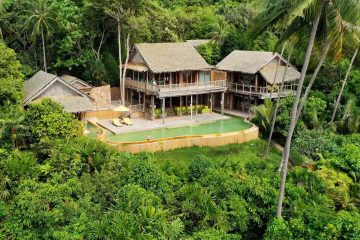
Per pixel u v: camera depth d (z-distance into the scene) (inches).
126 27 1590.8
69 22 1713.8
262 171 954.7
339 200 904.9
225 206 794.2
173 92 1558.8
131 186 767.1
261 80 1716.3
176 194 810.2
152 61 1576.0
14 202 779.4
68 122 1015.6
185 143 1272.1
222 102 1708.9
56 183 821.2
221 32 2105.1
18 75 1270.9
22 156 888.3
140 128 1454.2
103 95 1701.5
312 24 772.0
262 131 1476.4
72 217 734.5
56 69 1823.3
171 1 2704.2
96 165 896.9
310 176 930.7
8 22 1652.3
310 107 1489.9
